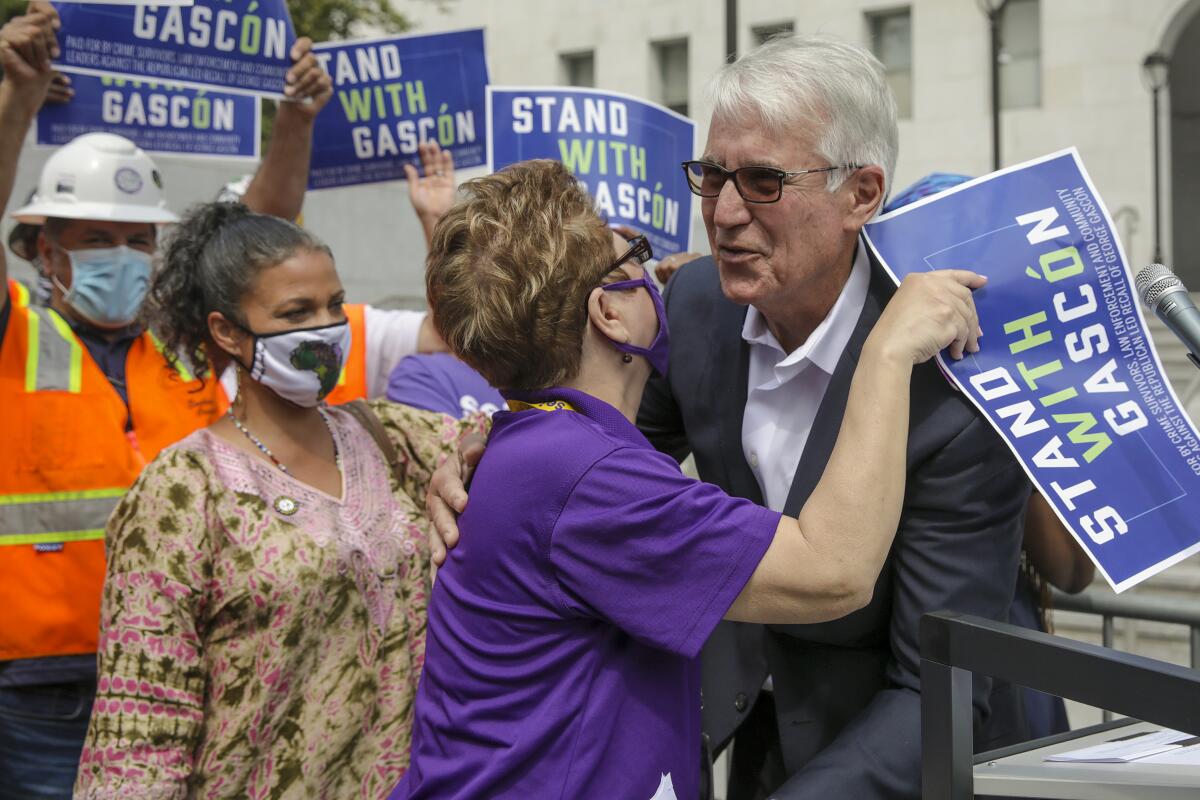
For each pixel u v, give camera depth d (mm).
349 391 3180
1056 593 2455
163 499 1709
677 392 1858
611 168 2877
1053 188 1593
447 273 1373
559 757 1285
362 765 1784
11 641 2465
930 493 1526
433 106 3082
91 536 2545
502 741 1310
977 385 1491
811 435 1638
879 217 1618
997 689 1770
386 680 1807
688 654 1254
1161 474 1462
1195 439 1472
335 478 1877
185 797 1662
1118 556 1431
